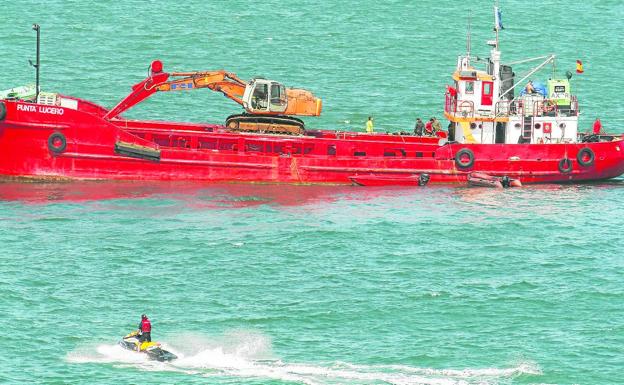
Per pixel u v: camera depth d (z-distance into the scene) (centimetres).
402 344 19638
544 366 19000
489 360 19125
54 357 18938
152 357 18925
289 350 19350
